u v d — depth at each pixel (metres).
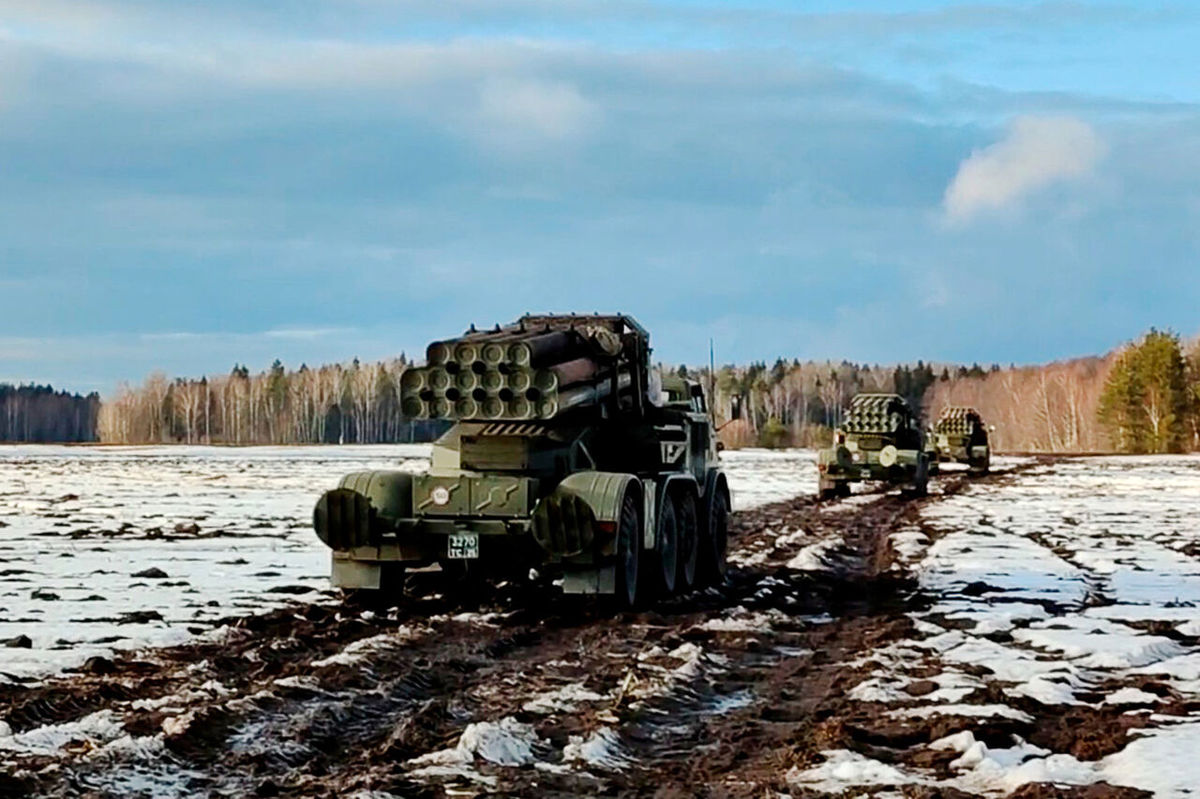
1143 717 9.91
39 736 8.90
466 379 15.63
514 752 8.84
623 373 17.36
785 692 11.38
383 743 9.22
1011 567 21.09
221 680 11.20
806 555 22.91
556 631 14.85
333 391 150.00
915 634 14.13
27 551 22.45
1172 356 117.38
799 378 155.38
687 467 18.55
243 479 52.06
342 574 16.30
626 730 9.58
